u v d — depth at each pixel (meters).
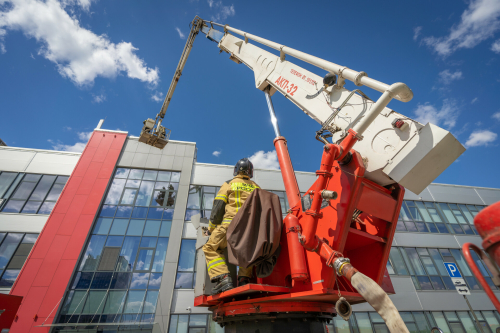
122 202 15.19
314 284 2.48
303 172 18.69
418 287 15.17
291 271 2.62
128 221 14.51
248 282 2.86
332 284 2.40
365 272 2.93
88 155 16.39
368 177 2.73
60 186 15.48
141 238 14.03
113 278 12.52
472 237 18.02
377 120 2.73
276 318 2.71
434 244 17.20
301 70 4.15
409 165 2.35
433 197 19.75
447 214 19.05
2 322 4.33
